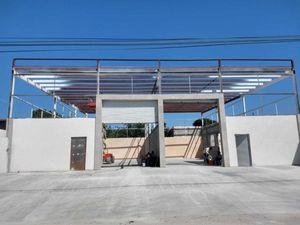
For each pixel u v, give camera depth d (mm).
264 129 19141
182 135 31609
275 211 6691
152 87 22047
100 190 9922
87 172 15758
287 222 5766
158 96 18766
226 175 13242
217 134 23047
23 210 7484
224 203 7625
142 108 18844
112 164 23797
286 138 19219
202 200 8047
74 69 18375
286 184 10469
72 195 9188
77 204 7957
